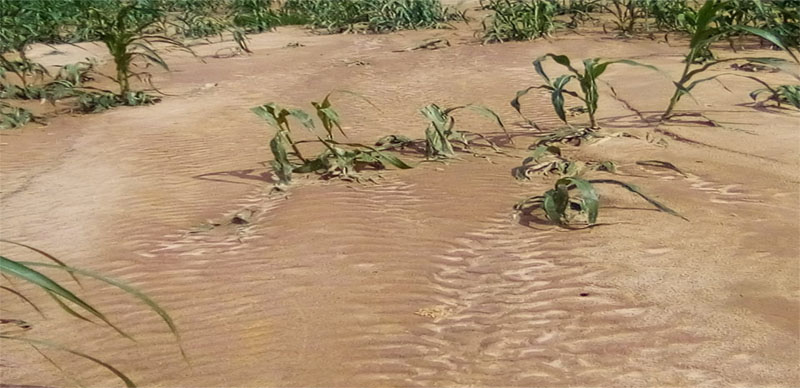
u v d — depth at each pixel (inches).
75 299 105.0
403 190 289.4
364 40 772.0
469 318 195.9
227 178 320.8
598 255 225.8
